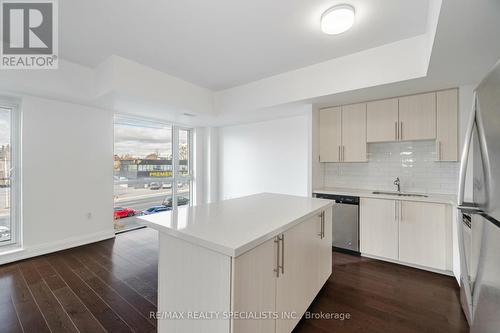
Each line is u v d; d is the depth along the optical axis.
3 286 2.26
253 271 1.18
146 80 3.01
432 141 3.00
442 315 1.85
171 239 1.38
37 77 2.61
